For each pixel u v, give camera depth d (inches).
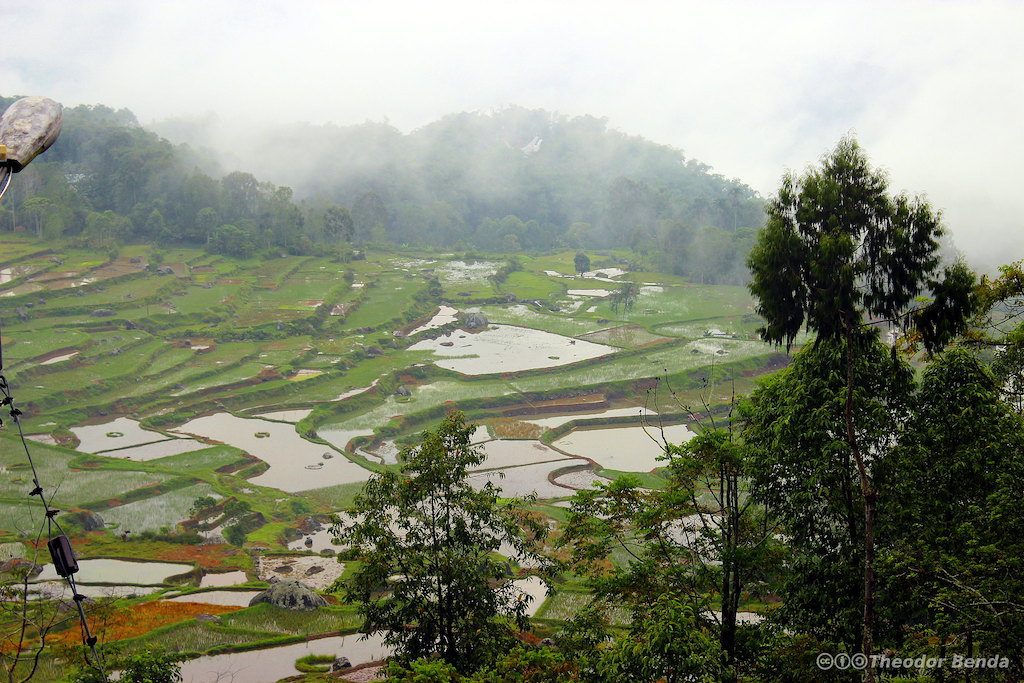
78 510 2231.8
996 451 839.7
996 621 714.8
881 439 911.7
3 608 848.3
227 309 5064.0
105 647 1037.2
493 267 7455.7
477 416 3560.5
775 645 865.5
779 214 711.7
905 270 696.4
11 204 6786.4
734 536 845.8
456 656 978.7
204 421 3437.5
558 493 2551.7
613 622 1433.3
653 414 3538.4
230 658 1378.0
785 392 948.0
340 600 1711.4
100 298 4968.0
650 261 7480.3
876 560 814.5
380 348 4596.5
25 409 3326.8
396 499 1031.6
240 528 2273.6
